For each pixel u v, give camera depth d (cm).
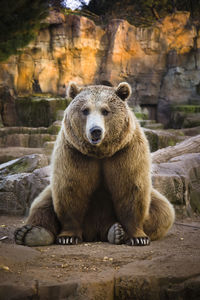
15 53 1362
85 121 470
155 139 1320
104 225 521
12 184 779
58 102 1844
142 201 495
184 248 480
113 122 473
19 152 1278
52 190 509
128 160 488
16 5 1114
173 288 367
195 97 2044
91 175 492
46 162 905
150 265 395
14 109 1889
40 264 406
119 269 388
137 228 499
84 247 478
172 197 735
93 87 500
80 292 349
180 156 872
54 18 1892
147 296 366
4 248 439
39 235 486
